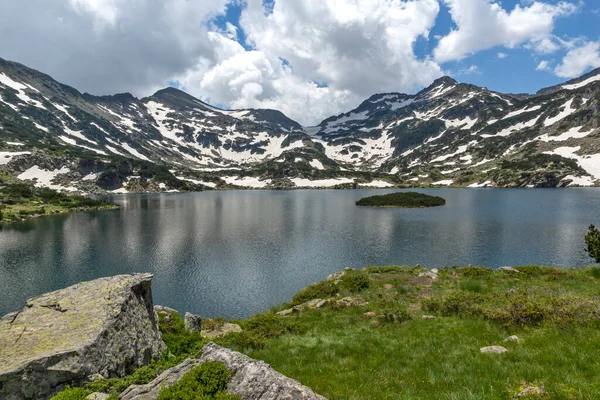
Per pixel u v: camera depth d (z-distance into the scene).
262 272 56.34
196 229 95.56
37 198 165.75
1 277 54.41
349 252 67.88
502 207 129.62
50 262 62.31
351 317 20.50
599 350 10.71
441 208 134.12
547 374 9.46
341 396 9.70
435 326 16.58
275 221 110.31
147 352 12.73
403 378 10.75
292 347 15.36
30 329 10.95
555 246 66.69
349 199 197.75
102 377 10.23
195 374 7.89
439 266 57.09
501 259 59.56
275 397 7.41
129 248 72.50
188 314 19.92
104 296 12.83
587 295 18.64
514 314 15.73
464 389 9.31
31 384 9.13
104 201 173.50
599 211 112.62
